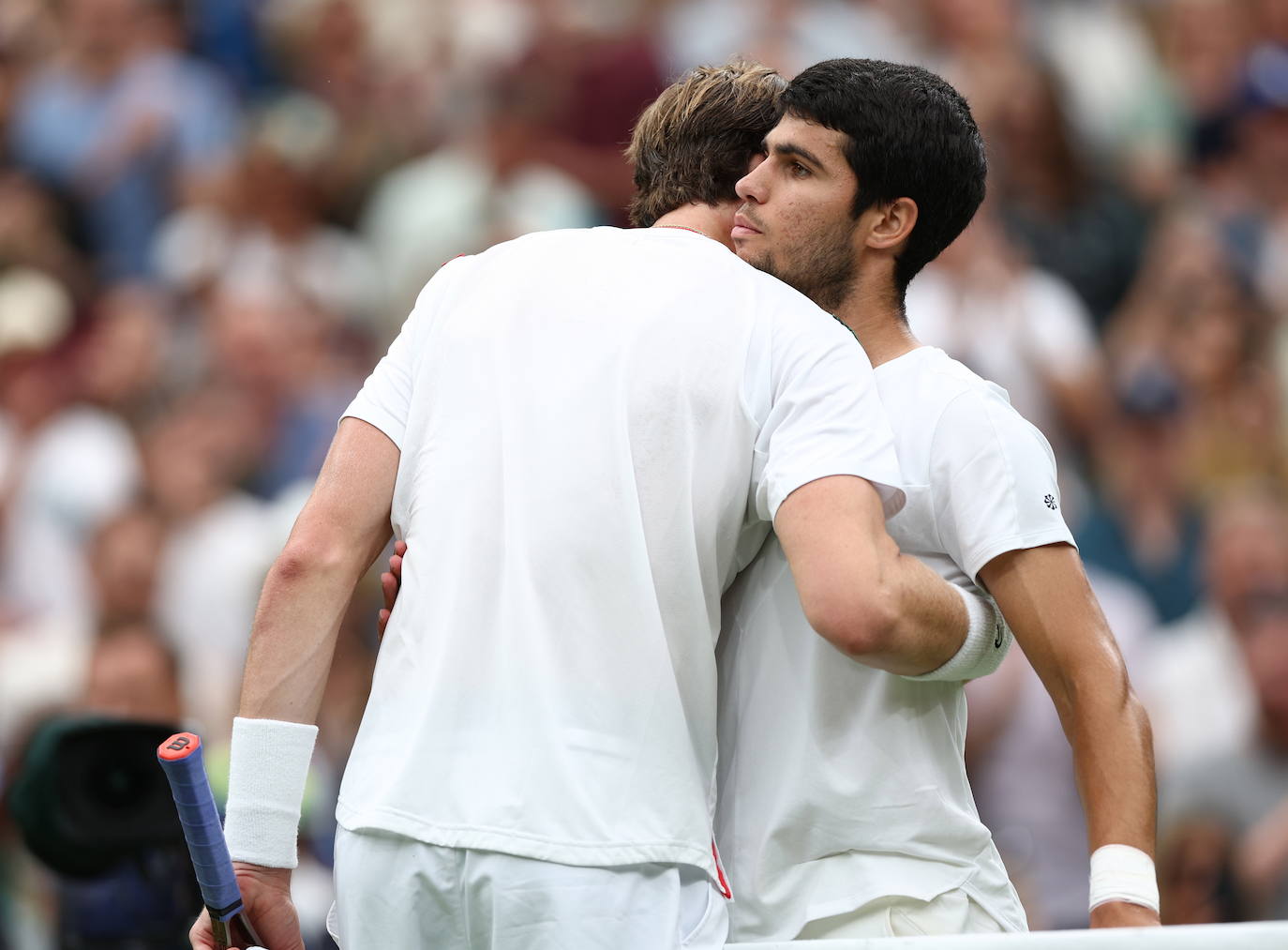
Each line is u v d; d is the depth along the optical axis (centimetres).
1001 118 2791
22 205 2814
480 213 2620
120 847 993
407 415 852
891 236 885
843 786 834
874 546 765
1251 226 2900
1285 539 2084
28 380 2555
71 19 3009
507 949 749
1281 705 1894
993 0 2989
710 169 912
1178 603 2336
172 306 2673
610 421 796
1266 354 2664
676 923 756
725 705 863
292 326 2569
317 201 2800
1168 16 3191
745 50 2873
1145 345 2634
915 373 875
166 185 2892
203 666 2134
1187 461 2497
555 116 2692
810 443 787
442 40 2969
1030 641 829
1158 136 3039
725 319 818
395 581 845
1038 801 1900
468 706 779
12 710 1977
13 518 2445
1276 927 706
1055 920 1875
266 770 805
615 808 755
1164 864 1898
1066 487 2378
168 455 2402
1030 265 2700
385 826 770
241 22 3062
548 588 779
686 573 792
